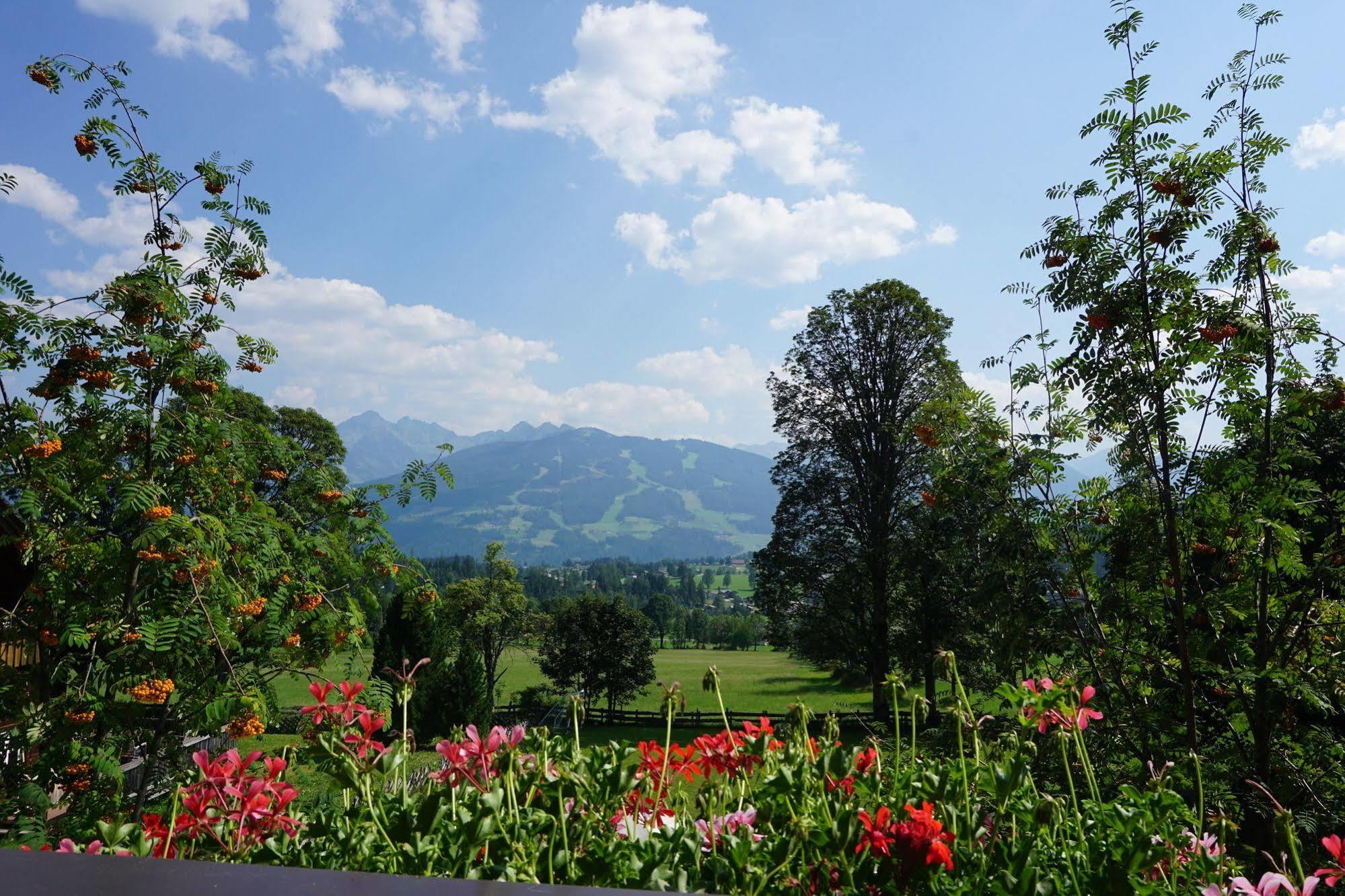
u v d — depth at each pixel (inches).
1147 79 213.6
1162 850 59.6
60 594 216.2
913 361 975.6
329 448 1063.6
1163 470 217.9
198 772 70.2
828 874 61.3
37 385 218.4
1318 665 211.0
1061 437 248.4
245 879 23.3
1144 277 221.8
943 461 261.0
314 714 72.7
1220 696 226.2
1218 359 216.2
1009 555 241.8
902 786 73.6
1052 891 56.9
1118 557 230.1
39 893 21.3
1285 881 59.1
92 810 197.3
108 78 233.8
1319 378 219.8
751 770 79.0
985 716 77.4
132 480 223.3
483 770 71.6
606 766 72.2
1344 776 195.3
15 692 213.6
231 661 234.2
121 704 204.4
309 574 265.0
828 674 1971.0
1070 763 189.8
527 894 24.0
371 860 62.6
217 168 247.6
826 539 949.8
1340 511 222.5
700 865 60.7
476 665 861.2
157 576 215.0
